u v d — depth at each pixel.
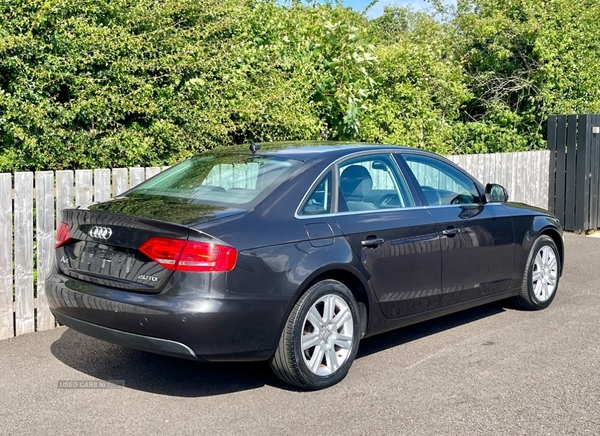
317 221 5.06
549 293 7.30
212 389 5.01
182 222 4.52
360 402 4.79
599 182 12.88
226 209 4.80
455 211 6.18
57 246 5.17
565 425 4.43
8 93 6.79
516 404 4.76
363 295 5.33
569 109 14.24
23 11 6.88
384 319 5.52
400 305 5.62
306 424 4.42
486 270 6.45
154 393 4.92
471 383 5.15
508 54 14.70
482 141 14.11
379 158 5.82
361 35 10.45
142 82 7.46
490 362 5.62
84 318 4.79
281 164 5.34
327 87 9.81
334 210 5.25
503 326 6.66
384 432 4.31
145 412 4.59
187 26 8.36
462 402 4.79
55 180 6.52
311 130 9.09
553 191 12.95
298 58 9.67
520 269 6.91
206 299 4.39
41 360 5.55
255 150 5.68
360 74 10.18
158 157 7.83
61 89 7.27
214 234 4.48
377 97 11.12
